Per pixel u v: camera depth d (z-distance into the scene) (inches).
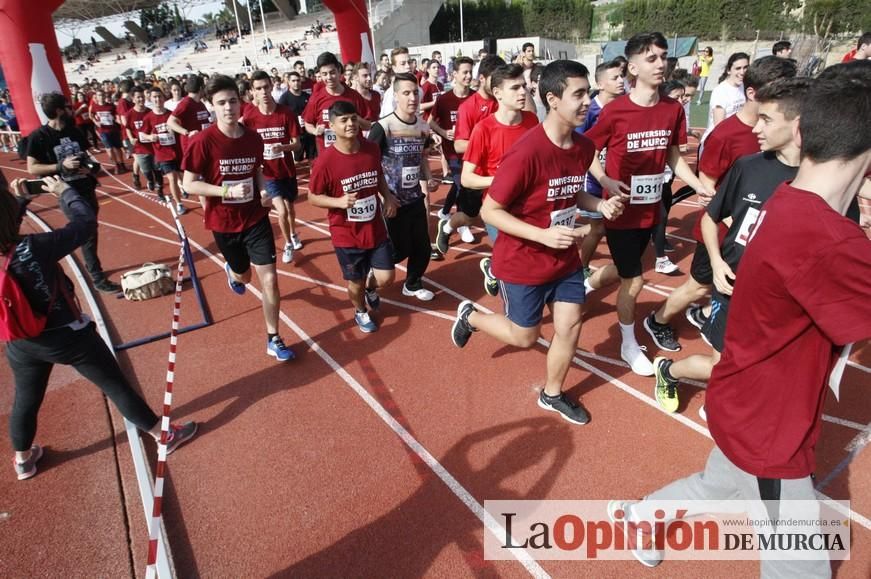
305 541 101.5
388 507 108.0
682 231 263.6
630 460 116.5
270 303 156.8
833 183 56.2
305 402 142.9
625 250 140.6
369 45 621.3
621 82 193.0
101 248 282.7
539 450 120.9
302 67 508.7
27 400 113.7
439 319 184.9
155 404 145.5
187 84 296.4
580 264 119.0
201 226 312.5
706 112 633.6
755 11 973.8
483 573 93.5
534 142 105.2
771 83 94.9
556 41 1186.0
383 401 141.3
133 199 388.5
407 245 190.1
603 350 160.6
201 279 232.5
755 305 62.2
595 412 132.6
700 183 137.3
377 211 164.4
